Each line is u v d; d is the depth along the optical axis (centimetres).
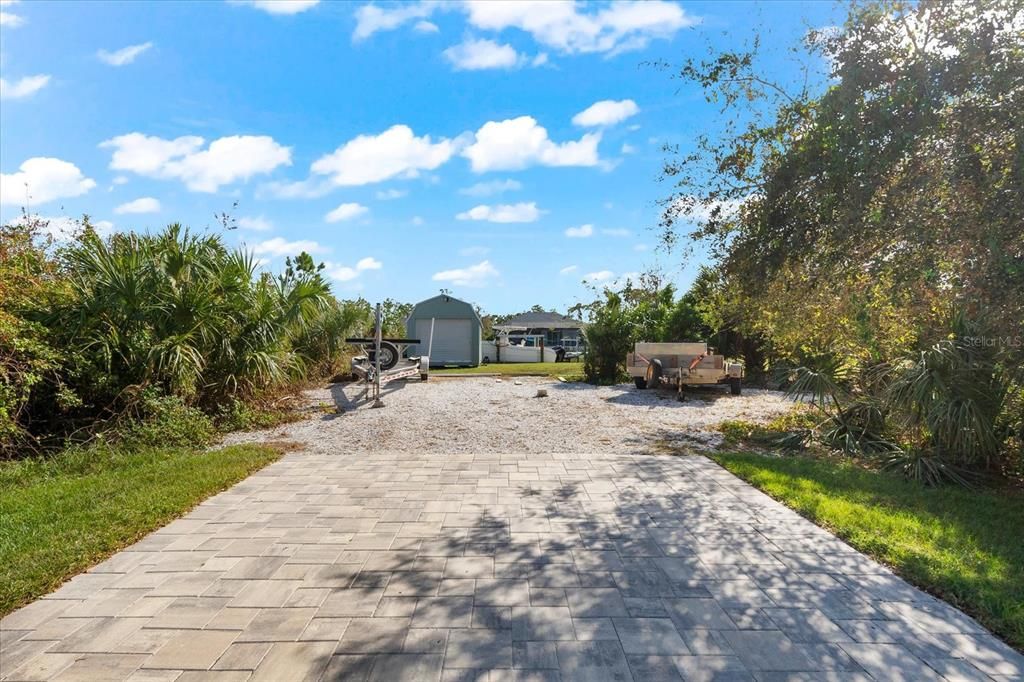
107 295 795
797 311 698
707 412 1079
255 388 956
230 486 591
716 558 414
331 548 427
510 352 2838
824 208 489
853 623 324
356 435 848
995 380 646
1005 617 321
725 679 272
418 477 629
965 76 450
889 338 716
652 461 705
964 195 462
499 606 340
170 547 429
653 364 1340
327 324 1451
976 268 468
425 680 269
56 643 299
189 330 855
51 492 545
